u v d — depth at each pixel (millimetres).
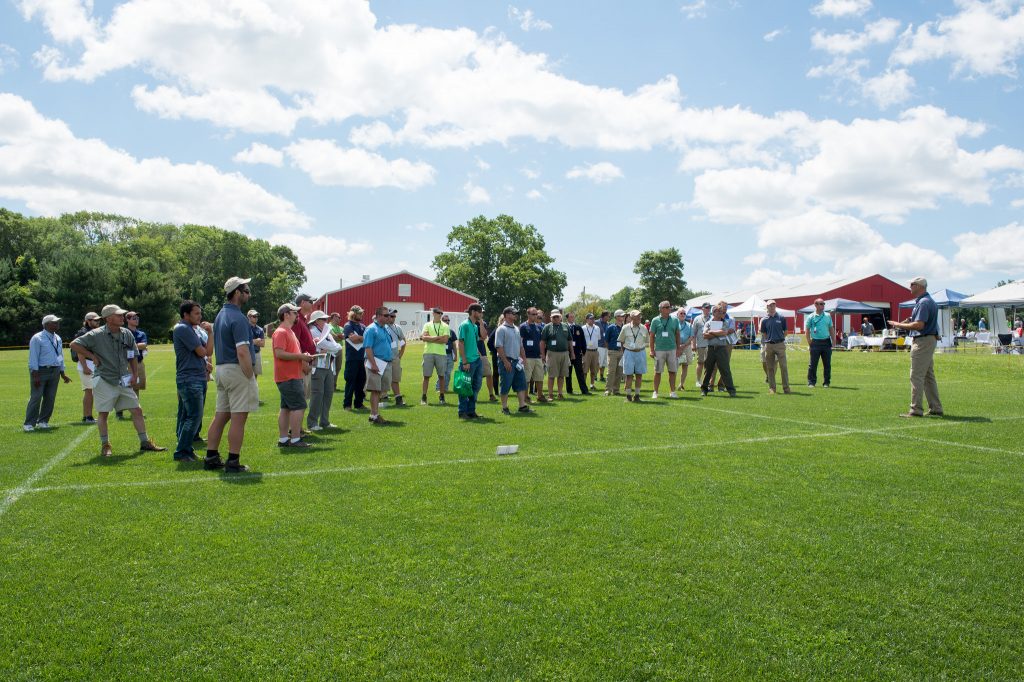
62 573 3986
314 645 3146
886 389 15258
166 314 58875
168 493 5836
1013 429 9141
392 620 3385
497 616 3420
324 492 5844
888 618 3424
